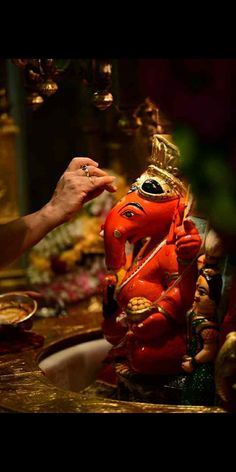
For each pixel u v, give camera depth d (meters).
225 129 1.47
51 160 3.63
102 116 3.16
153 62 1.53
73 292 2.99
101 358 2.22
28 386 1.76
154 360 1.76
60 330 2.25
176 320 1.75
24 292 2.22
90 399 1.65
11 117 3.22
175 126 1.54
